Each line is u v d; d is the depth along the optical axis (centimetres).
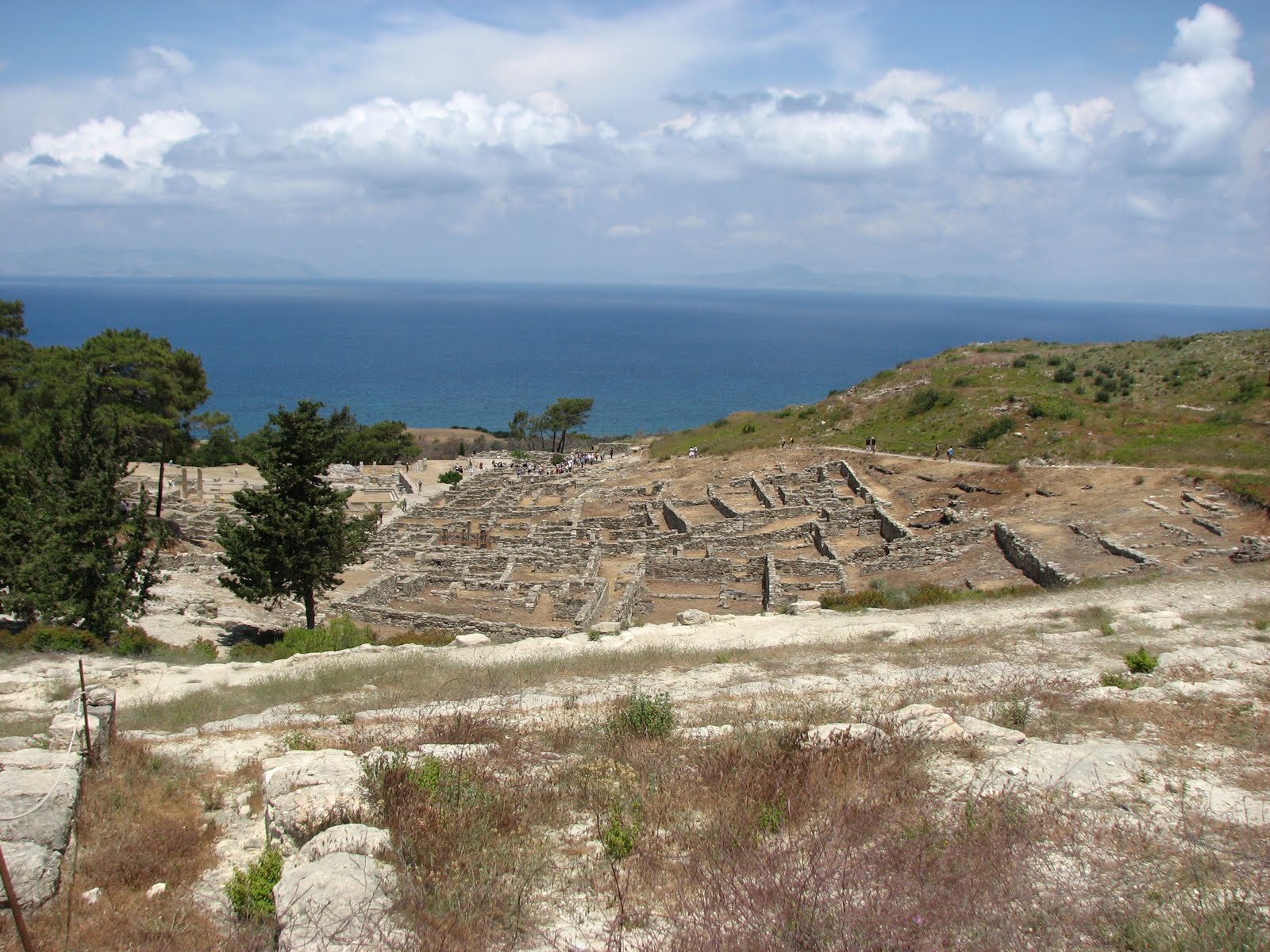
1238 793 1108
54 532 2845
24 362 6259
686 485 6688
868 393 8231
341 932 757
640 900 867
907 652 2212
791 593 3559
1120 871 881
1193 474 4288
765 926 772
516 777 1219
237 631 3503
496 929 810
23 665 2394
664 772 1230
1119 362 7681
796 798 1070
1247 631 2178
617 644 2600
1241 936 748
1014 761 1220
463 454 10875
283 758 1180
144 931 862
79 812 1091
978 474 5338
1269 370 6450
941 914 783
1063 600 2822
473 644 2861
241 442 9450
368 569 4716
